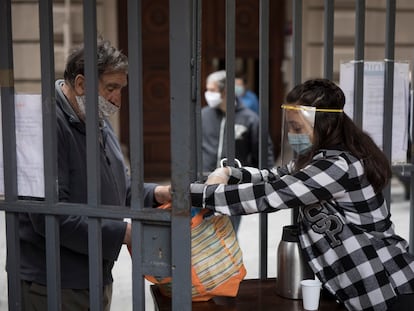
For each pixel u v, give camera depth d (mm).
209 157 4355
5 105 1768
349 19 7535
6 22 1729
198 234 1882
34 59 6770
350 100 2271
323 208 1932
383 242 1938
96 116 1693
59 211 1750
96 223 1736
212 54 8422
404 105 2346
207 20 8367
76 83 2010
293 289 2006
